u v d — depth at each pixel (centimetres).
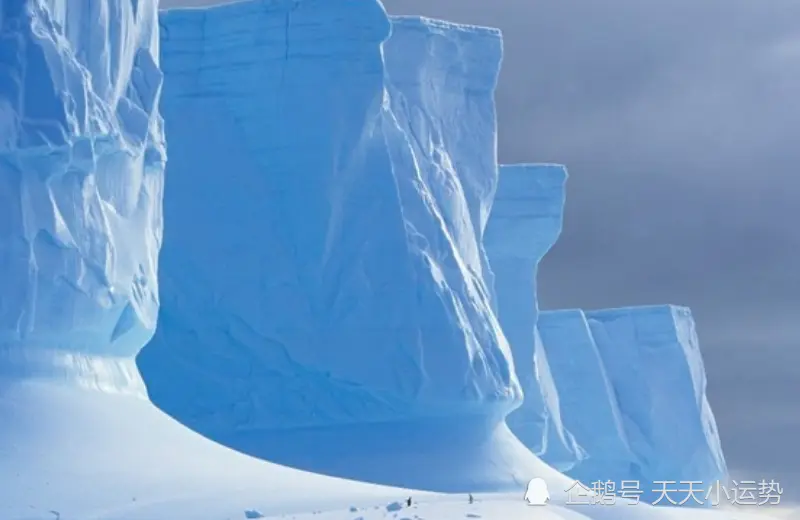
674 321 16362
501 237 13150
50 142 6856
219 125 10806
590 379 15575
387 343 10325
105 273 7188
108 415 7081
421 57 11325
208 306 10550
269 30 10775
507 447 10706
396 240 10494
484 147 11794
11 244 6819
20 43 6925
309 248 10481
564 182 13350
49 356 6981
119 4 7512
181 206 10706
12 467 6450
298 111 10650
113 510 6312
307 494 6862
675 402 16200
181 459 6994
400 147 10750
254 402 10381
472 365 10475
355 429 10294
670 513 8644
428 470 10188
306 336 10362
